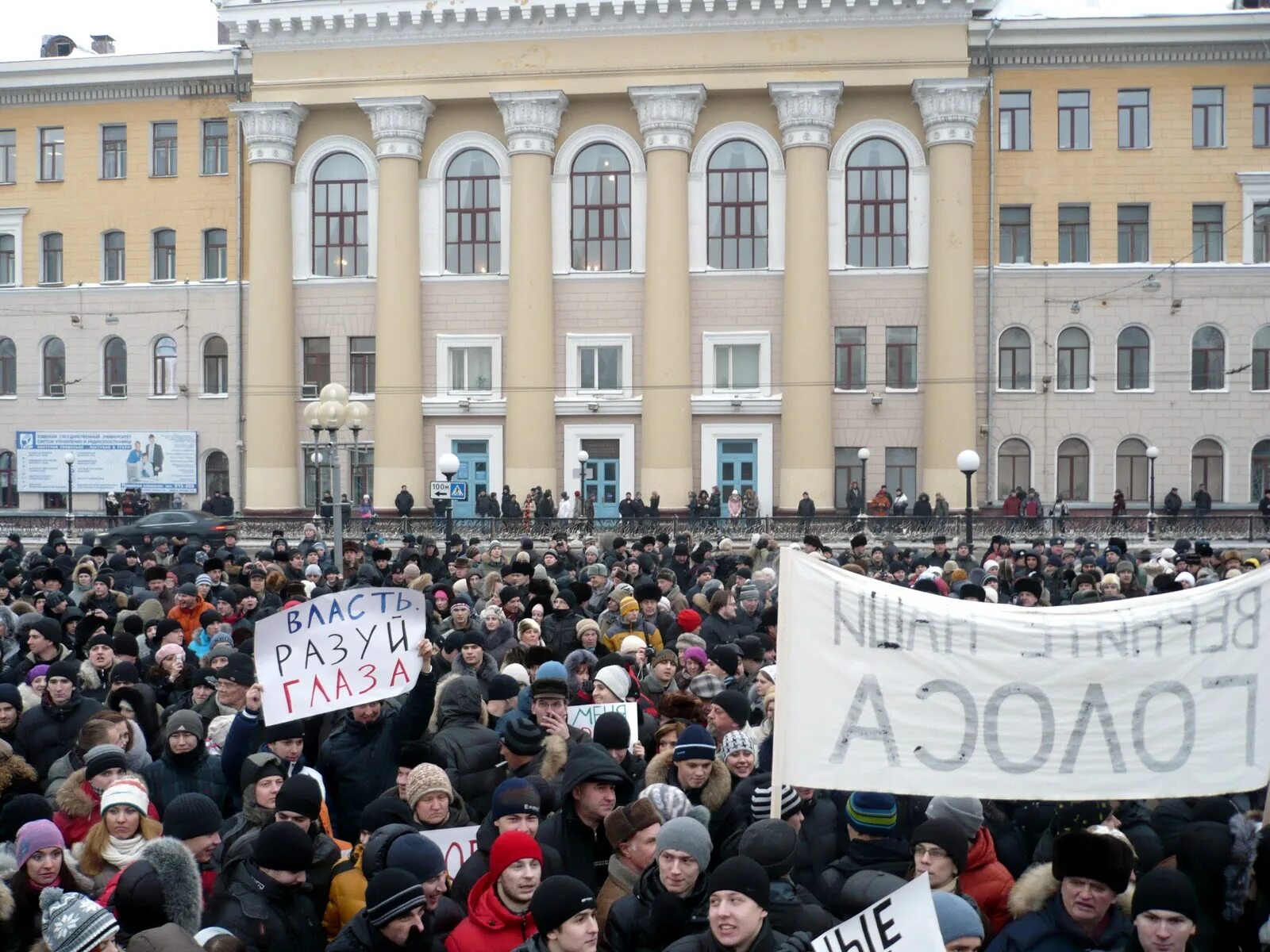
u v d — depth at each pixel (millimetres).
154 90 46031
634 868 6254
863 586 6082
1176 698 5832
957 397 41219
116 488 46062
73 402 46781
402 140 42812
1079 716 5859
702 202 42906
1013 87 42812
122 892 5496
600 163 43406
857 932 5082
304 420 44625
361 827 6941
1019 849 7293
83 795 7230
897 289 42375
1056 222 42875
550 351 43000
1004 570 20016
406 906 5387
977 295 42875
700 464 42938
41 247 47219
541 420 42781
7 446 47375
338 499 21453
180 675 10742
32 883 5793
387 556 18938
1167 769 5797
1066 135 42938
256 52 43844
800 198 41562
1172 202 42594
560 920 5141
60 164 47156
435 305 43906
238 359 45406
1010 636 5930
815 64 41688
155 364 46344
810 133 41375
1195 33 41594
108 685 10570
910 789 5914
